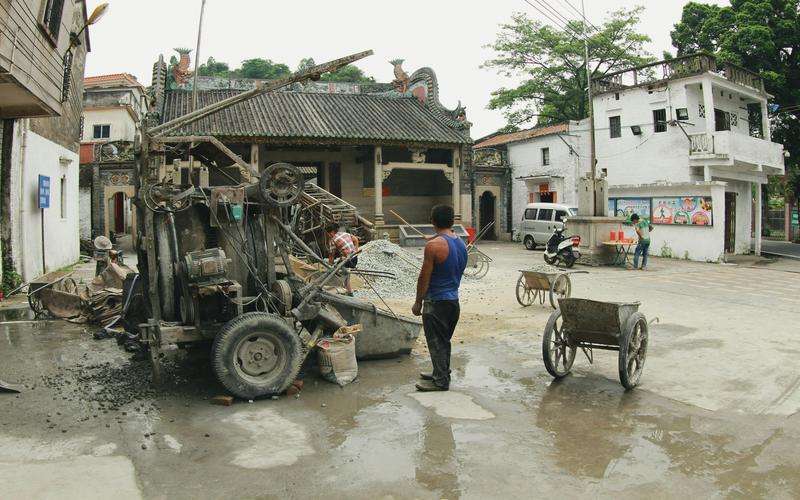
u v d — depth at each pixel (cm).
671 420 505
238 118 2325
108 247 1010
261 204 629
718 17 2730
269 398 554
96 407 525
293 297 643
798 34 2644
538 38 3447
